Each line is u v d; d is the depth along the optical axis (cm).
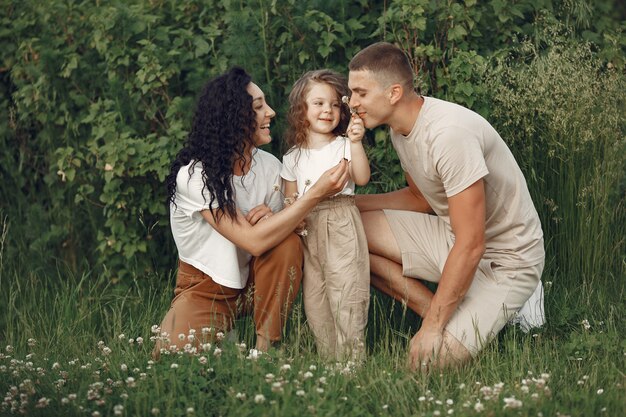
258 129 431
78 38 555
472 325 408
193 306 430
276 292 416
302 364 380
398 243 443
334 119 426
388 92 403
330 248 421
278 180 439
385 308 464
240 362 373
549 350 412
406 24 494
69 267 550
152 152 509
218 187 411
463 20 502
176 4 545
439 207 433
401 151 424
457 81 485
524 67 504
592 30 555
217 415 348
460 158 394
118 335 457
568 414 337
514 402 328
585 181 490
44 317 493
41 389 376
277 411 325
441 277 404
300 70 509
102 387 364
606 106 490
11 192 583
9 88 590
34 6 563
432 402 355
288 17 505
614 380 375
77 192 556
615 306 465
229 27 505
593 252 494
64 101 557
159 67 511
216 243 427
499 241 428
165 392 363
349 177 422
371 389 366
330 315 430
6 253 558
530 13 537
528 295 428
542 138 495
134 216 520
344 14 505
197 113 426
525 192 425
